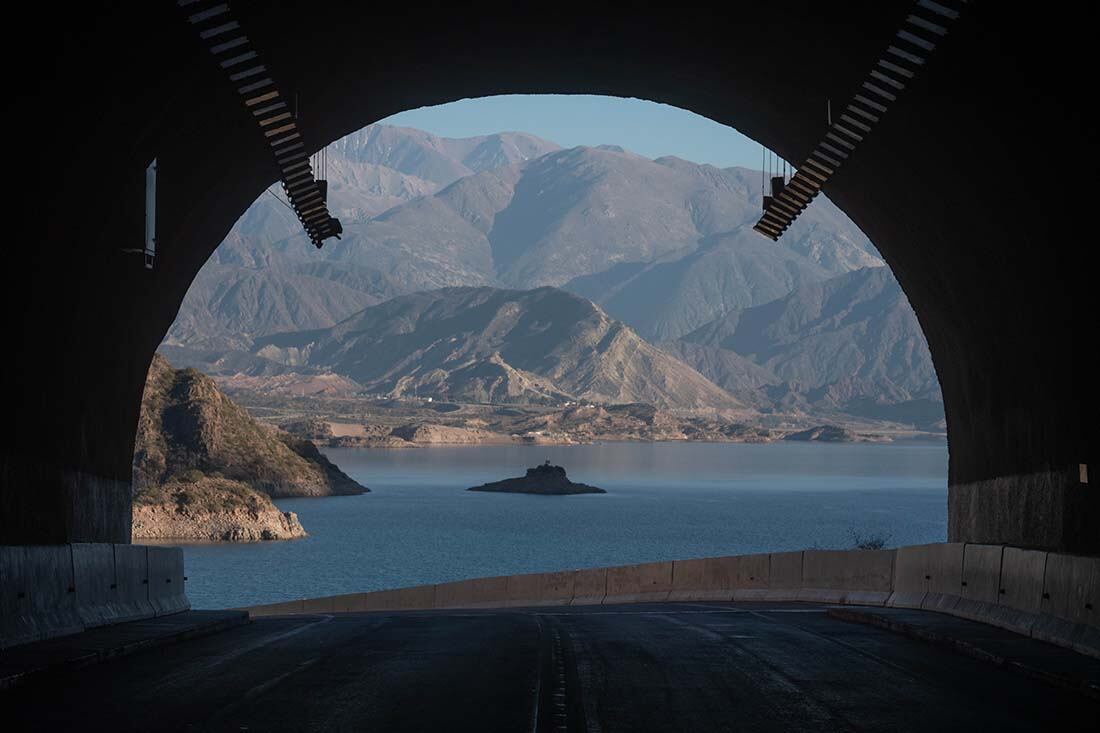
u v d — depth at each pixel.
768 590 38.22
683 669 17.50
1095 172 16.52
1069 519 20.50
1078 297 19.02
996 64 17.22
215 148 24.12
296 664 17.84
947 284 26.11
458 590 48.53
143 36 17.31
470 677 16.52
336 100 26.52
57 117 16.80
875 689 15.62
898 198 25.62
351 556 187.12
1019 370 23.09
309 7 20.20
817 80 23.38
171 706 13.90
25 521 19.16
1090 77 15.18
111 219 20.94
